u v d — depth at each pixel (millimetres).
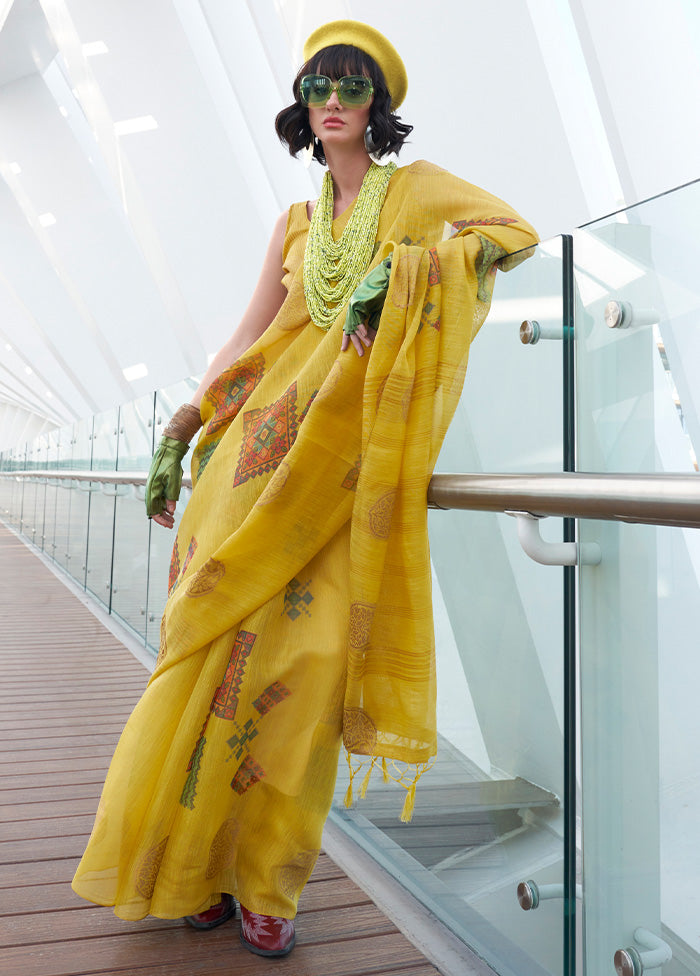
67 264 9141
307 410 1427
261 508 1371
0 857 1782
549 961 1319
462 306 1323
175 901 1397
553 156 3518
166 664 1449
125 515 4730
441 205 1441
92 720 2914
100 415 5469
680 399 1052
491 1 3471
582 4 3082
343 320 1412
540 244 1331
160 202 6270
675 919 1079
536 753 1357
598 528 1201
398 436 1312
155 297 9281
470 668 1555
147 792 1411
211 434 1600
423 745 1335
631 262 1132
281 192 5828
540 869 1346
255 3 4883
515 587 1416
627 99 3135
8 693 3281
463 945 1528
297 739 1390
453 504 1330
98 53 6031
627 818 1160
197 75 6086
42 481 9555
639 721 1133
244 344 1696
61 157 8922
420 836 1692
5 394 27297
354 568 1338
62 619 5020
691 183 1029
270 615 1394
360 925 1548
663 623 1090
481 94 3633
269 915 1420
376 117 1512
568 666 1278
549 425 1312
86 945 1442
